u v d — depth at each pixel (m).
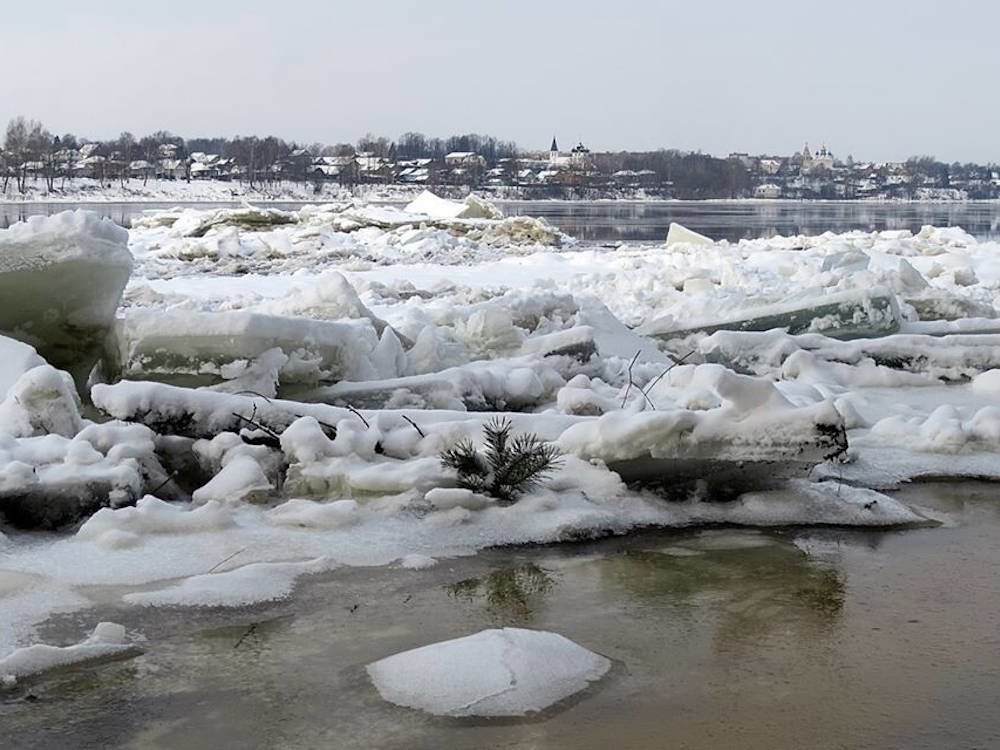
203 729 4.79
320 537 7.15
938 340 14.62
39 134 154.62
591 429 8.25
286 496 8.01
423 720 4.86
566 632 5.87
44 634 5.68
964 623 6.06
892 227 73.31
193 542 7.00
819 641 5.79
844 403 11.02
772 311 15.81
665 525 7.77
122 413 8.41
